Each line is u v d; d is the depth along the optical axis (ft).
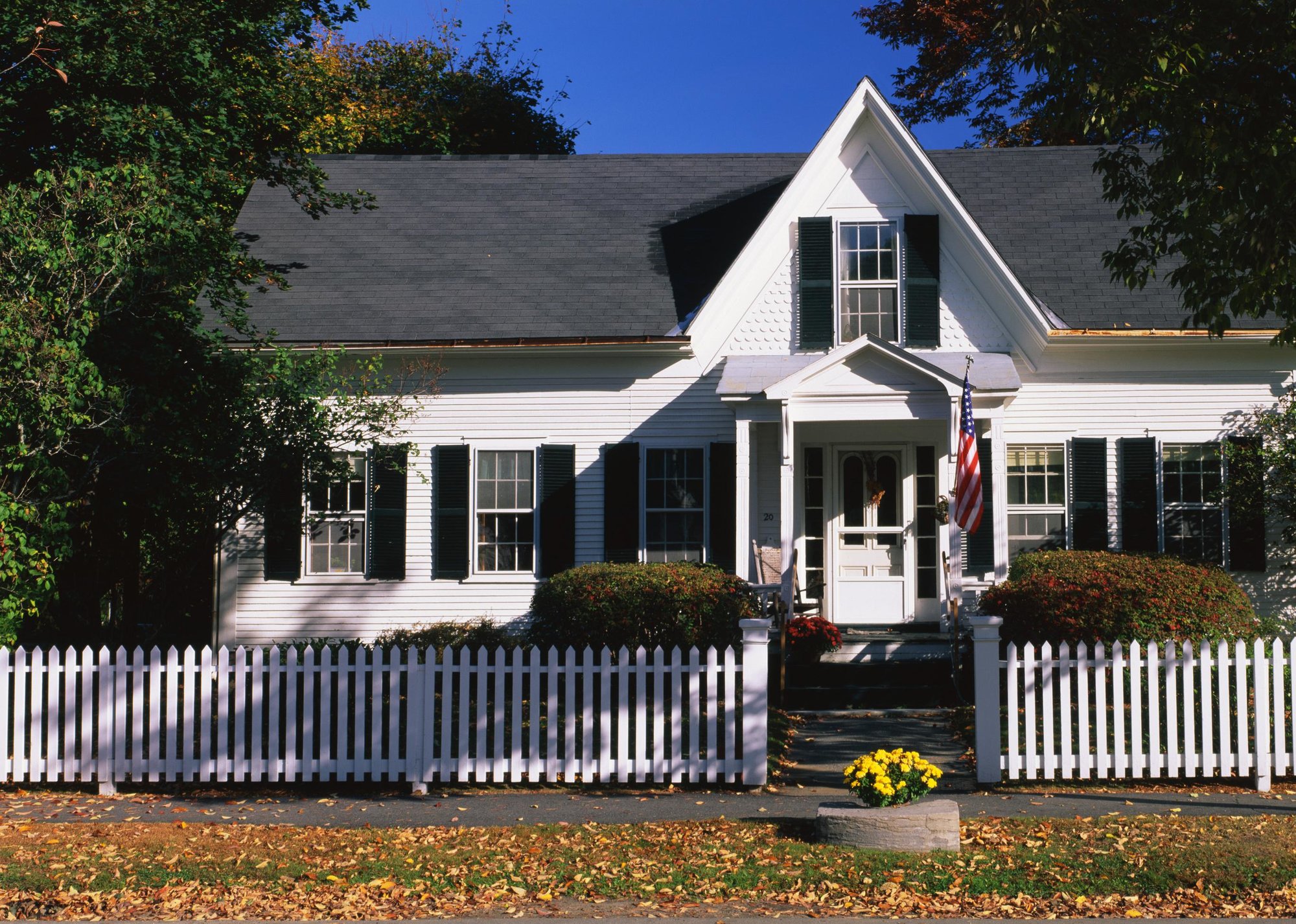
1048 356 57.11
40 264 39.04
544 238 65.51
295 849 28.48
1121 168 42.96
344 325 59.31
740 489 52.95
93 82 47.24
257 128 61.52
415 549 59.16
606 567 51.85
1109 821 30.09
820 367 51.37
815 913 23.76
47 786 36.17
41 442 38.24
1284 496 54.90
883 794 28.53
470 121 125.29
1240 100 37.60
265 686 49.32
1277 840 27.91
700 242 64.23
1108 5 38.34
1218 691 39.78
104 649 35.55
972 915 23.57
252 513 53.98
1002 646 46.57
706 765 35.40
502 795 34.91
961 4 98.43
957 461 48.85
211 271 48.91
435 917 23.72
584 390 59.26
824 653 51.67
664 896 24.90
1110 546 56.59
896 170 57.82
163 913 24.04
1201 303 45.88
